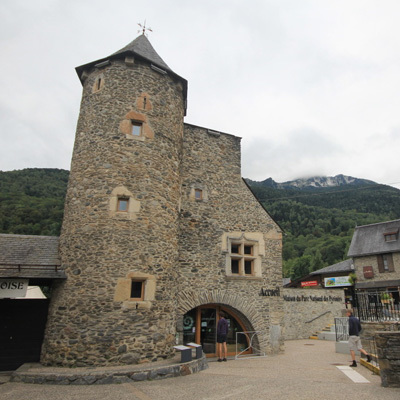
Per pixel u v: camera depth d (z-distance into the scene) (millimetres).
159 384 6660
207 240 11891
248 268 12703
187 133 12750
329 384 6473
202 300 11211
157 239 9227
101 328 7895
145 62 10609
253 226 12898
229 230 12391
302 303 19141
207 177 12609
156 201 9523
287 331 18141
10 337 8930
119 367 7480
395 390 5852
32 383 6715
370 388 6062
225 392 5902
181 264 11227
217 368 8820
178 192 10617
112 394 5820
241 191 13141
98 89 10289
